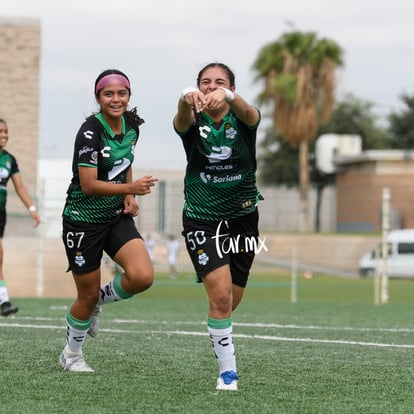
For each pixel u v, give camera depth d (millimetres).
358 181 122625
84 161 15945
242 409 13812
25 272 50594
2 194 27797
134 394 14922
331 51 117125
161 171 113875
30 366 17906
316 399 14859
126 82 16062
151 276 16641
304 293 58156
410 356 21047
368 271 68438
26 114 81250
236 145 15336
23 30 81375
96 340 22938
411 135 179125
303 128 116500
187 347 21750
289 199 71188
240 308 37812
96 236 16594
